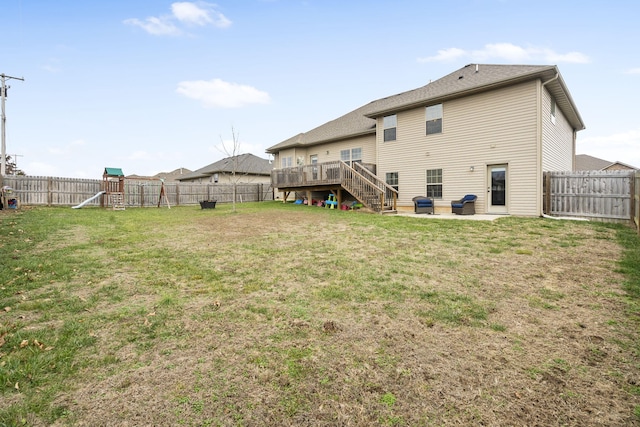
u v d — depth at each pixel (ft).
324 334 10.30
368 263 18.62
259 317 11.57
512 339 9.95
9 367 8.27
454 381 7.86
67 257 19.66
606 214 33.50
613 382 7.76
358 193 48.60
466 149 42.45
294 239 25.76
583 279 15.43
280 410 6.86
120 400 7.16
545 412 6.78
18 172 105.40
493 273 16.66
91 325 10.85
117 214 43.88
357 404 7.06
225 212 46.88
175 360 8.81
